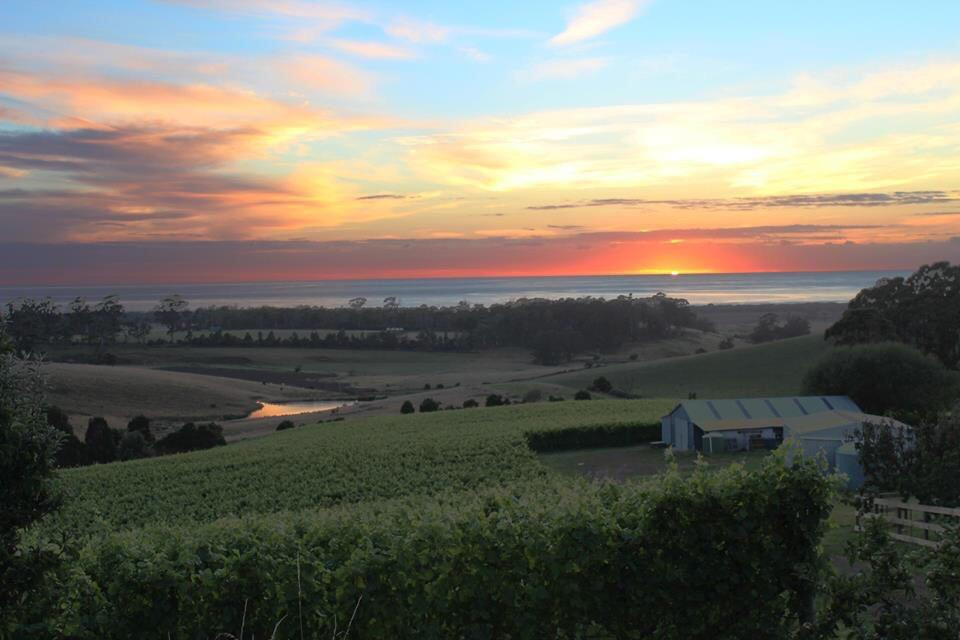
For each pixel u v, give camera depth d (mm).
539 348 163500
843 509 21188
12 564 6828
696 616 8922
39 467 6820
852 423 38562
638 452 48969
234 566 8867
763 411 49406
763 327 191000
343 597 8695
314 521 10453
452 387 121812
